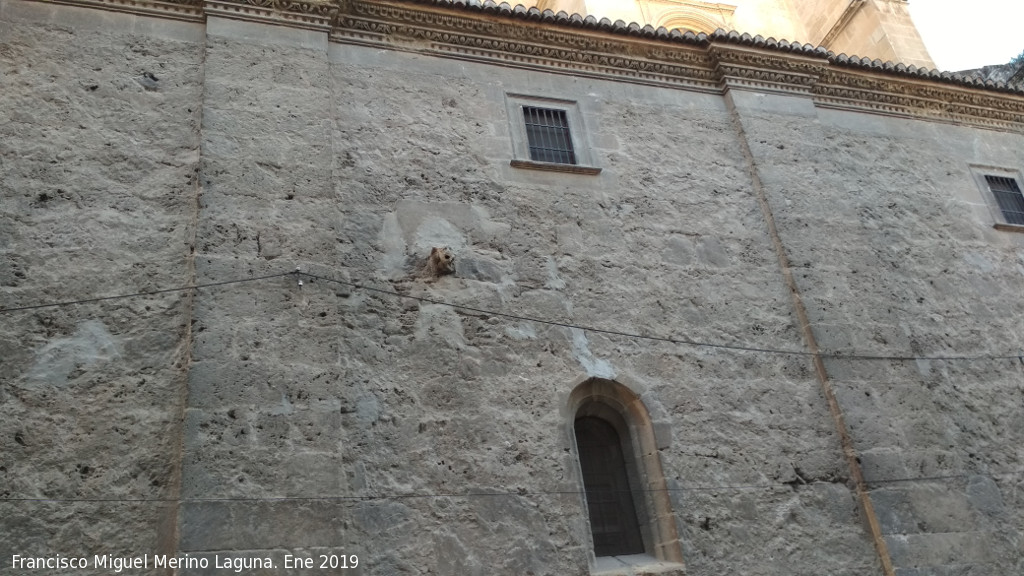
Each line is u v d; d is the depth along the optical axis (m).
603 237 9.72
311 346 7.53
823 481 8.77
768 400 9.11
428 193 9.28
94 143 8.32
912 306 10.67
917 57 15.80
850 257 10.56
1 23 8.69
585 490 8.39
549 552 7.54
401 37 10.44
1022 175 13.08
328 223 8.34
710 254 10.06
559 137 10.51
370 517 7.12
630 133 10.83
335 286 8.03
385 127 9.61
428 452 7.64
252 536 6.46
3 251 7.43
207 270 7.62
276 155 8.59
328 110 9.17
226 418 6.91
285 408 7.12
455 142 9.83
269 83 9.11
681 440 8.53
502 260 9.10
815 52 12.20
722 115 11.56
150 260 7.82
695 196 10.54
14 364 6.94
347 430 7.45
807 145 11.51
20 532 6.30
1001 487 9.45
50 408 6.84
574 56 11.21
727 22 18.19
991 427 9.98
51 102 8.42
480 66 10.69
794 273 10.09
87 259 7.65
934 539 8.65
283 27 9.66
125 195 8.12
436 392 7.99
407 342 8.18
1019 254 12.05
